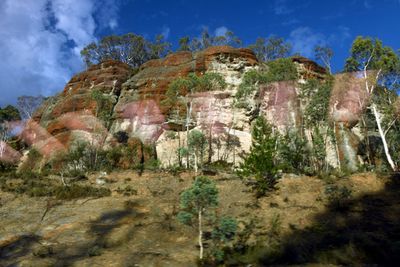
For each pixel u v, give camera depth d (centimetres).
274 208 1841
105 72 4706
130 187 2327
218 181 2431
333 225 1569
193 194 1231
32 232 1631
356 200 1883
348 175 2322
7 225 1730
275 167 2183
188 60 4534
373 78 3177
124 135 3781
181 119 3697
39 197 2159
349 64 3238
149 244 1444
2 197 2159
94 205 1995
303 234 1457
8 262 1300
